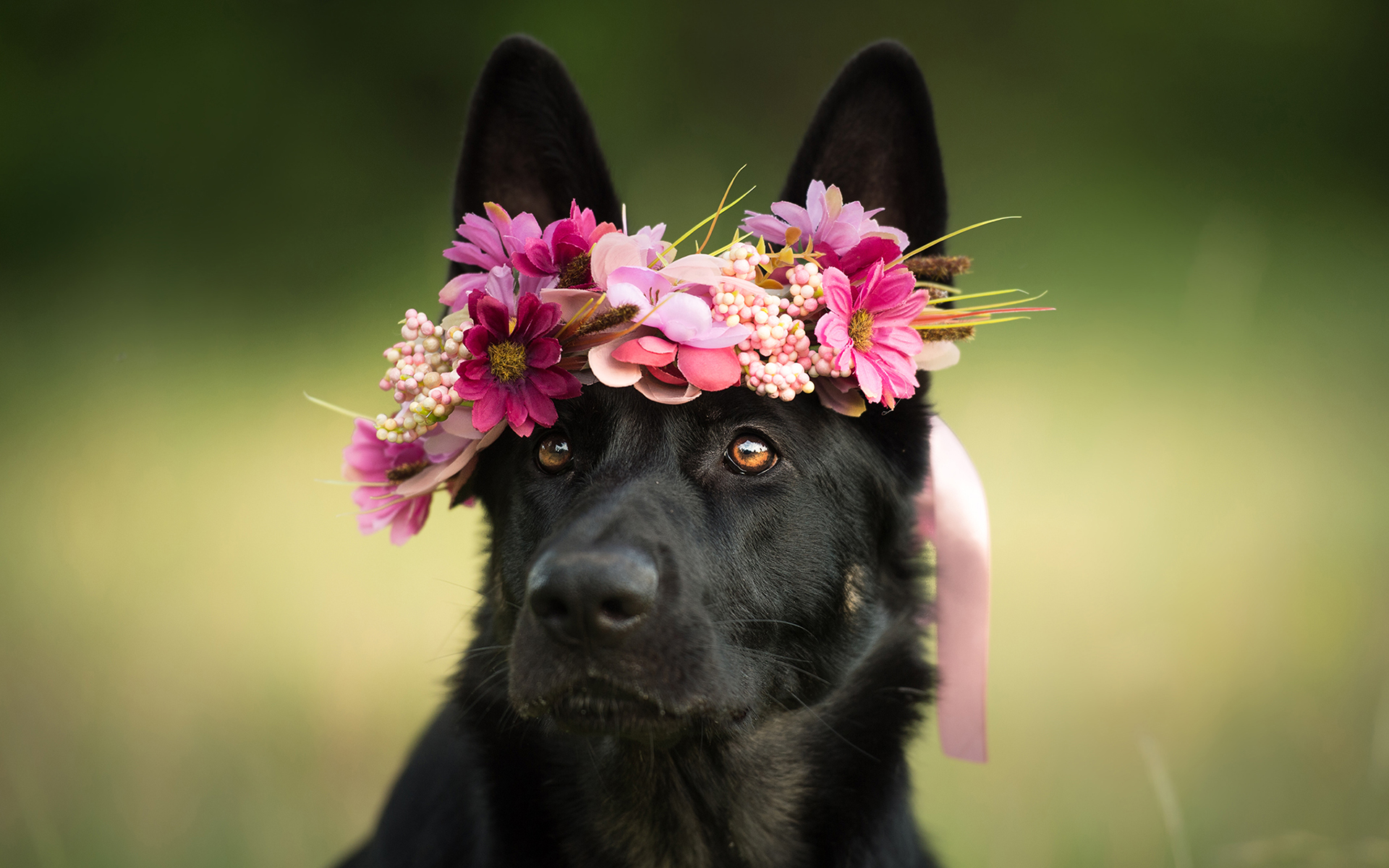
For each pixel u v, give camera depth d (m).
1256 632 6.57
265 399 11.76
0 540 8.17
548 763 3.80
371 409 11.07
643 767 3.69
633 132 19.69
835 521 3.63
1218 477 9.09
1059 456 9.48
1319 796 5.17
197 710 6.12
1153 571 7.36
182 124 19.30
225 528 8.50
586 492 3.30
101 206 18.73
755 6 21.38
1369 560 7.40
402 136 20.11
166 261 17.58
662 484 3.34
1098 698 6.04
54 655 6.60
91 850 5.08
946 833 5.09
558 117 3.78
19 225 18.44
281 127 19.50
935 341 3.59
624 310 3.13
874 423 3.75
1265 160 20.58
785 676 3.57
